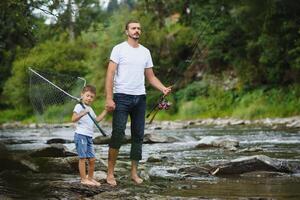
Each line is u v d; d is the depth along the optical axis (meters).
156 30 28.88
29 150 8.80
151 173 6.03
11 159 6.24
